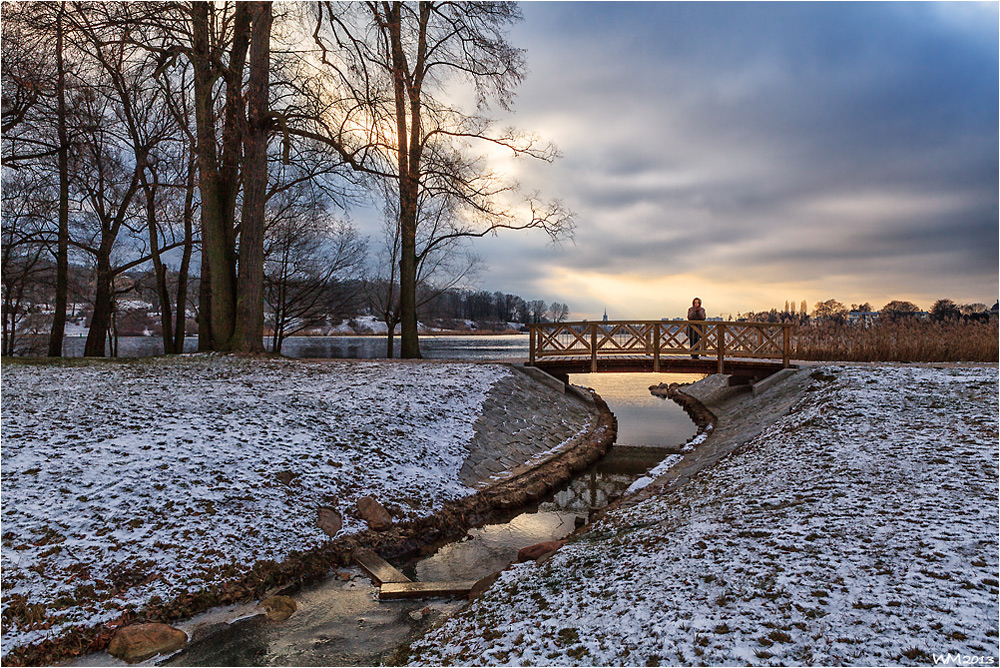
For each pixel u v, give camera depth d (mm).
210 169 16844
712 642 3613
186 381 12375
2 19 14773
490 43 20125
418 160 20109
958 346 20266
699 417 18094
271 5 16469
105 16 15500
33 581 5414
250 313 16719
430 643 4758
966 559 4301
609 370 19781
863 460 7668
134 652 4855
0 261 21844
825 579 4293
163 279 23125
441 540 8328
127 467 7469
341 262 28469
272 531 7102
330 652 4996
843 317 23750
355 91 16297
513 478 11117
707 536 5828
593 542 6789
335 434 10117
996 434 8070
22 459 7266
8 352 28297
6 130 16562
